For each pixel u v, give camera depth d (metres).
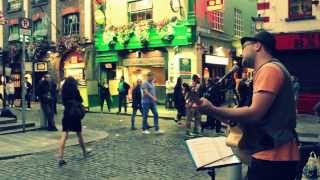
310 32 17.56
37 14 30.17
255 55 2.66
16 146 10.52
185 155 9.33
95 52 26.66
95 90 22.41
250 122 2.47
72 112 8.78
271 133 2.54
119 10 25.28
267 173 2.56
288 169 2.58
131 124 14.54
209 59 22.86
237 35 26.78
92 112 20.59
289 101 2.58
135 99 13.70
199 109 2.50
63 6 28.48
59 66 28.44
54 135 12.33
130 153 9.62
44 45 29.23
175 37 22.56
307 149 4.94
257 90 2.51
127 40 24.58
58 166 8.41
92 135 12.28
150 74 12.90
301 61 18.08
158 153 9.59
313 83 17.81
